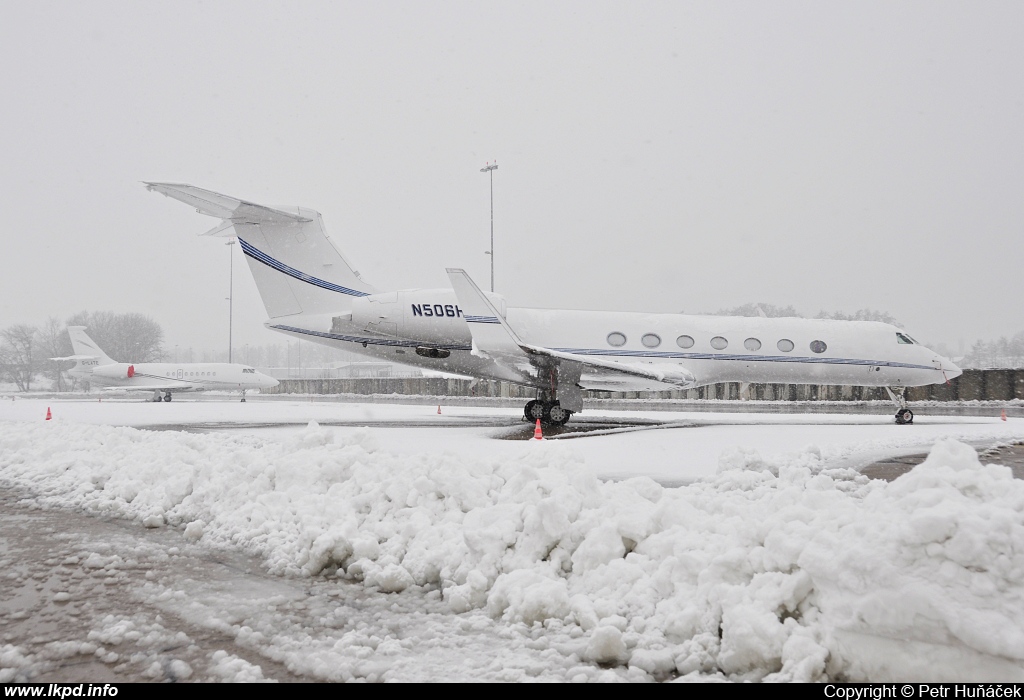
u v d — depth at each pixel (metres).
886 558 2.92
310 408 29.38
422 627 3.86
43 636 3.69
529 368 17.27
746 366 19.00
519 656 3.39
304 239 17.92
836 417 22.31
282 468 6.50
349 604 4.27
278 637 3.69
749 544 3.70
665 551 4.09
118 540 5.91
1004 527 2.80
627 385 17.56
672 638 3.43
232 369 43.94
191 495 6.79
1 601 4.28
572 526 4.47
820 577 3.11
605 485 5.62
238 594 4.45
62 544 5.77
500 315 16.80
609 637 3.31
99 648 3.53
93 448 10.36
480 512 5.00
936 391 33.31
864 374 19.22
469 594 4.13
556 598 3.78
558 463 5.91
